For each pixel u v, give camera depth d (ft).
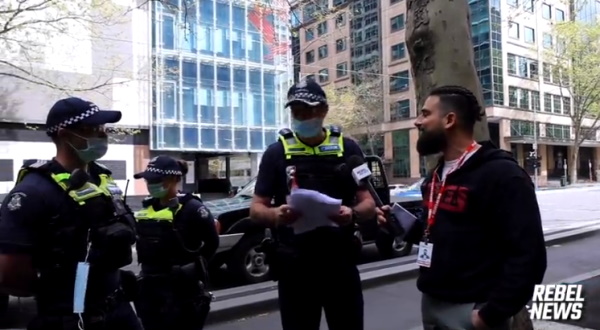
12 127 76.07
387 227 9.34
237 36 96.22
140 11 82.33
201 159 100.01
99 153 7.40
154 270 12.13
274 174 9.81
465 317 7.15
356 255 9.74
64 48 67.21
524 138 159.33
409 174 169.27
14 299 22.36
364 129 174.09
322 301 9.69
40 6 44.19
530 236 6.73
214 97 94.17
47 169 7.00
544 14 162.20
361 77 177.88
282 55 99.25
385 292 23.71
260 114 99.66
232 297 21.40
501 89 156.35
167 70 81.71
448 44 11.39
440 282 7.41
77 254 6.95
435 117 7.64
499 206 6.93
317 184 9.48
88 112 7.18
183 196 12.69
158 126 88.38
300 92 9.34
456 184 7.36
